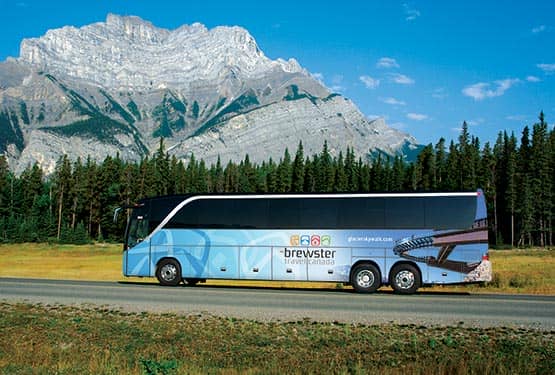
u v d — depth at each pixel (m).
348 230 25.42
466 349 13.66
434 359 12.87
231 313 18.48
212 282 33.97
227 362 12.82
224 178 142.62
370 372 11.94
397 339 14.76
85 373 11.67
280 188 125.44
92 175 116.00
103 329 15.80
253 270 26.27
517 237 104.12
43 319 17.27
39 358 12.93
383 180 121.50
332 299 22.17
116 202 116.06
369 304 20.72
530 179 100.50
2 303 20.50
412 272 24.59
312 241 25.70
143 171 117.94
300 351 13.65
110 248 88.31
